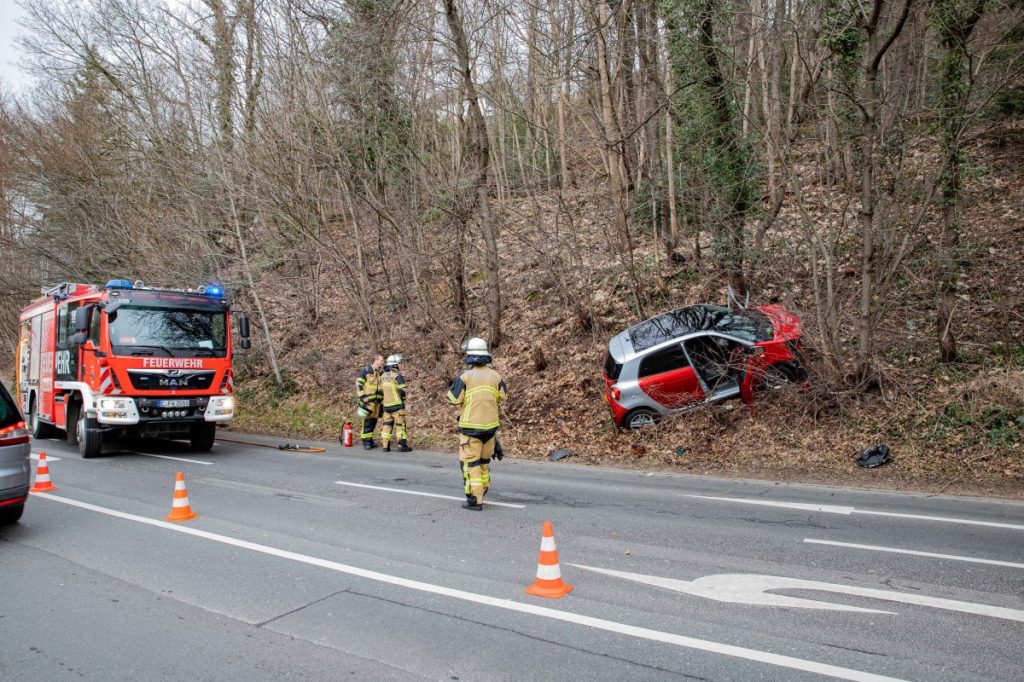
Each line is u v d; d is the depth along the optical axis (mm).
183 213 21625
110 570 5875
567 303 17359
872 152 11312
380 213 17078
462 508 8242
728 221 14031
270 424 18141
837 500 8516
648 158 17719
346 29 16516
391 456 13148
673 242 16781
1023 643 4234
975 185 15992
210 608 4961
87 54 21844
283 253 22484
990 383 10562
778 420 11633
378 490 9461
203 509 8258
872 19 10664
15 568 5953
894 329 12539
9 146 23984
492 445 8344
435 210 18750
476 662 4027
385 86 17047
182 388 12945
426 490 9453
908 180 12930
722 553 6215
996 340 11680
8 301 27266
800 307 13461
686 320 12789
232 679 3859
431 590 5277
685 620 4637
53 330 15172
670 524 7348
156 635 4492
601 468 11438
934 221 14195
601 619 4660
